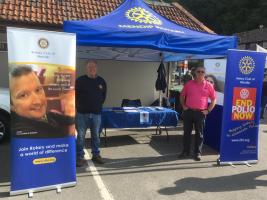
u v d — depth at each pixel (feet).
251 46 138.10
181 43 22.22
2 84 33.86
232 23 163.94
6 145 24.45
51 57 15.93
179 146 25.88
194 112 22.08
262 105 42.98
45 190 16.35
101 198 15.84
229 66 21.01
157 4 45.19
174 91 37.99
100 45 20.76
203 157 23.11
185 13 45.16
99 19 22.65
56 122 16.34
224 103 21.17
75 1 39.19
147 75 39.63
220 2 163.94
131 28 21.80
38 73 15.67
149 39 21.54
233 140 21.59
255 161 22.15
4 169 19.43
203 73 21.75
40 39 15.58
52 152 16.37
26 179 15.83
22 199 15.38
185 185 17.80
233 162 21.71
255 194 16.90
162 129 31.89
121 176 18.88
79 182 17.72
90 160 21.54
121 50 30.48
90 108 19.81
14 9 34.65
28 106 15.55
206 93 22.08
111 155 22.97
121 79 38.75
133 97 39.40
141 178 18.66
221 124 23.25
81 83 19.65
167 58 35.01
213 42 23.04
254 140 22.03
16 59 15.11
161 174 19.40
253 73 21.54
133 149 24.70
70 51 16.39
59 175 16.66
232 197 16.44
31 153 15.84
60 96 16.35
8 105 24.81
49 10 36.42
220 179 18.88
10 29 14.94
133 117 25.43
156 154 23.52
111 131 30.73
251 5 163.53
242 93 21.44
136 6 24.84
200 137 22.22
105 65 38.01
